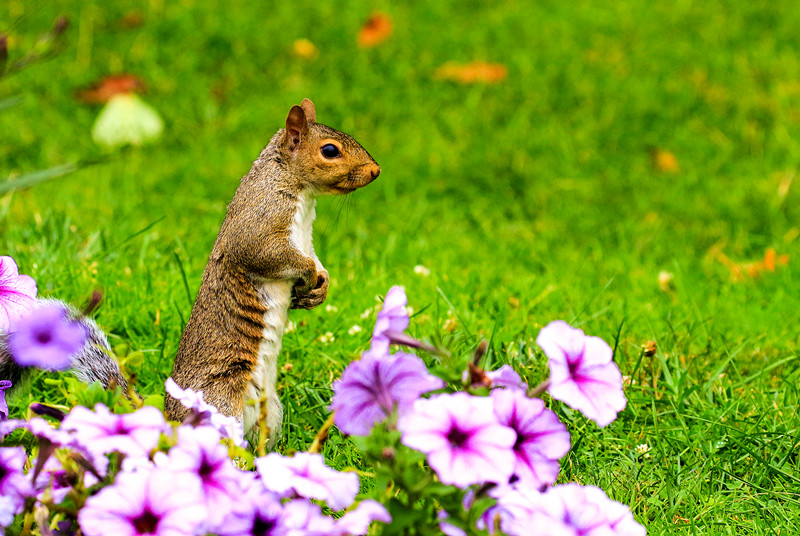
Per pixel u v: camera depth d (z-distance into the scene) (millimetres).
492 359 7453
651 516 6273
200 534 4184
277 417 7090
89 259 9586
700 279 11570
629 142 15180
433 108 15953
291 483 4305
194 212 12570
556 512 4328
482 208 13516
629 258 11922
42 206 11766
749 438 6992
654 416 7137
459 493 4352
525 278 10773
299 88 16328
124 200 12445
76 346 4734
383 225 12805
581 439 6961
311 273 6984
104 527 3980
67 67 16422
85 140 14578
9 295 5371
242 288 6906
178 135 14914
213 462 4324
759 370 8641
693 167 14703
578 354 4652
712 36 18297
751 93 16562
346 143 7164
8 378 6297
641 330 9281
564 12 19047
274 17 18359
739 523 6156
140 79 16312
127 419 4367
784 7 19375
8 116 14852
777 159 14859
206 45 17438
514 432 4266
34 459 4973
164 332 8398
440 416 4262
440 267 11031
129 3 18406
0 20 17281
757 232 13086
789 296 10734
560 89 16500
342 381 4500
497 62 17266
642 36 18297
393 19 18609
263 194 6961
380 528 4570
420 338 8117
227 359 6840
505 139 14992
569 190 13992
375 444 4266
